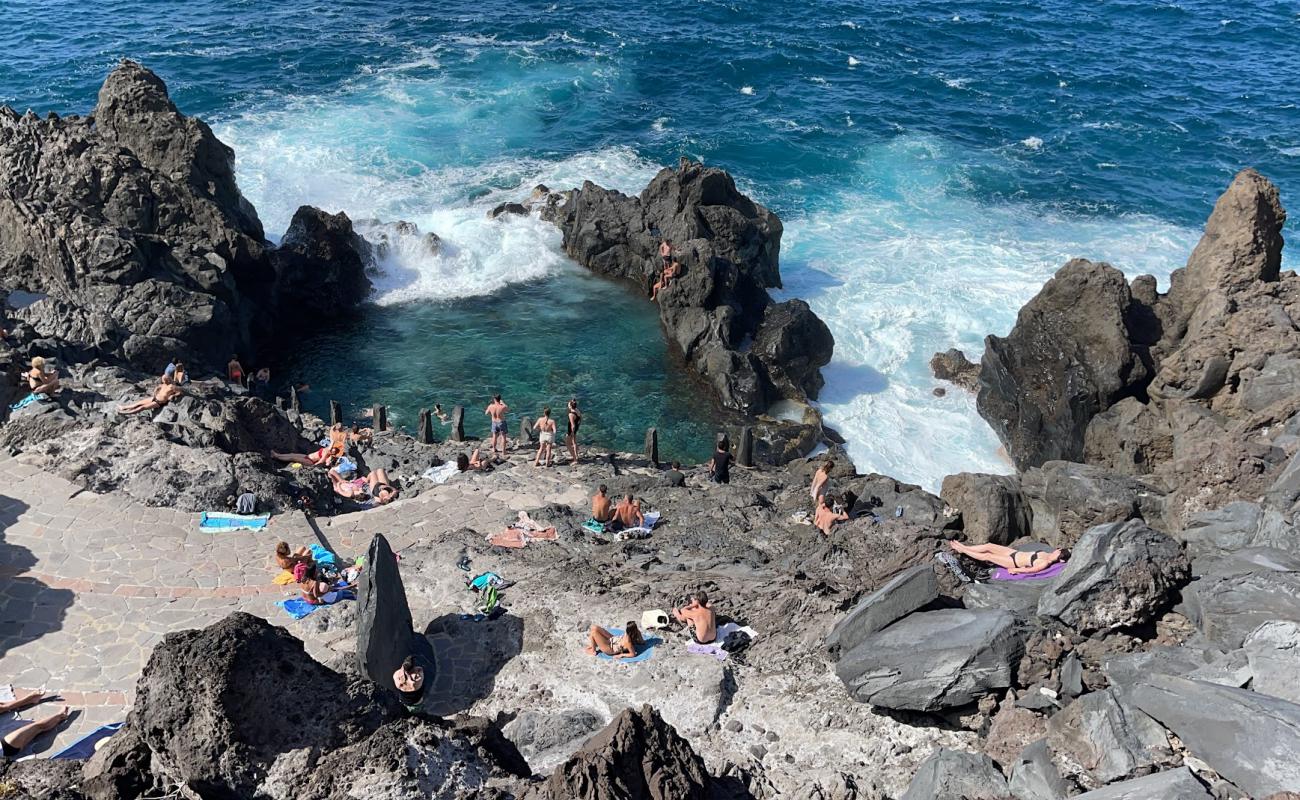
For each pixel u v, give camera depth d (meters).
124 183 44.75
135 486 27.25
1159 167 66.75
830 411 45.50
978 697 17.22
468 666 21.44
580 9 91.25
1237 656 15.85
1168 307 39.72
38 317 39.34
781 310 47.50
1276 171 66.00
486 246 55.91
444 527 28.83
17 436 28.92
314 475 31.47
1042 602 18.34
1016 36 88.75
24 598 22.78
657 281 51.34
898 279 54.03
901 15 92.88
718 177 51.78
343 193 59.59
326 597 23.66
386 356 47.50
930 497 27.75
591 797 13.63
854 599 21.50
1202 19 93.31
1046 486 26.12
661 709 19.17
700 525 29.20
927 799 15.31
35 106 67.62
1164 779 14.09
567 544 27.48
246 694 14.66
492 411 34.88
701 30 87.56
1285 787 13.80
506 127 69.56
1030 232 58.91
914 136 70.12
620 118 71.94
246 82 73.12
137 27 82.50
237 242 46.59
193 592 23.62
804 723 18.25
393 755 14.59
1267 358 33.16
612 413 44.06
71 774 15.65
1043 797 14.70
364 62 78.00
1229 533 20.70
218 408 32.78
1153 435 35.19
